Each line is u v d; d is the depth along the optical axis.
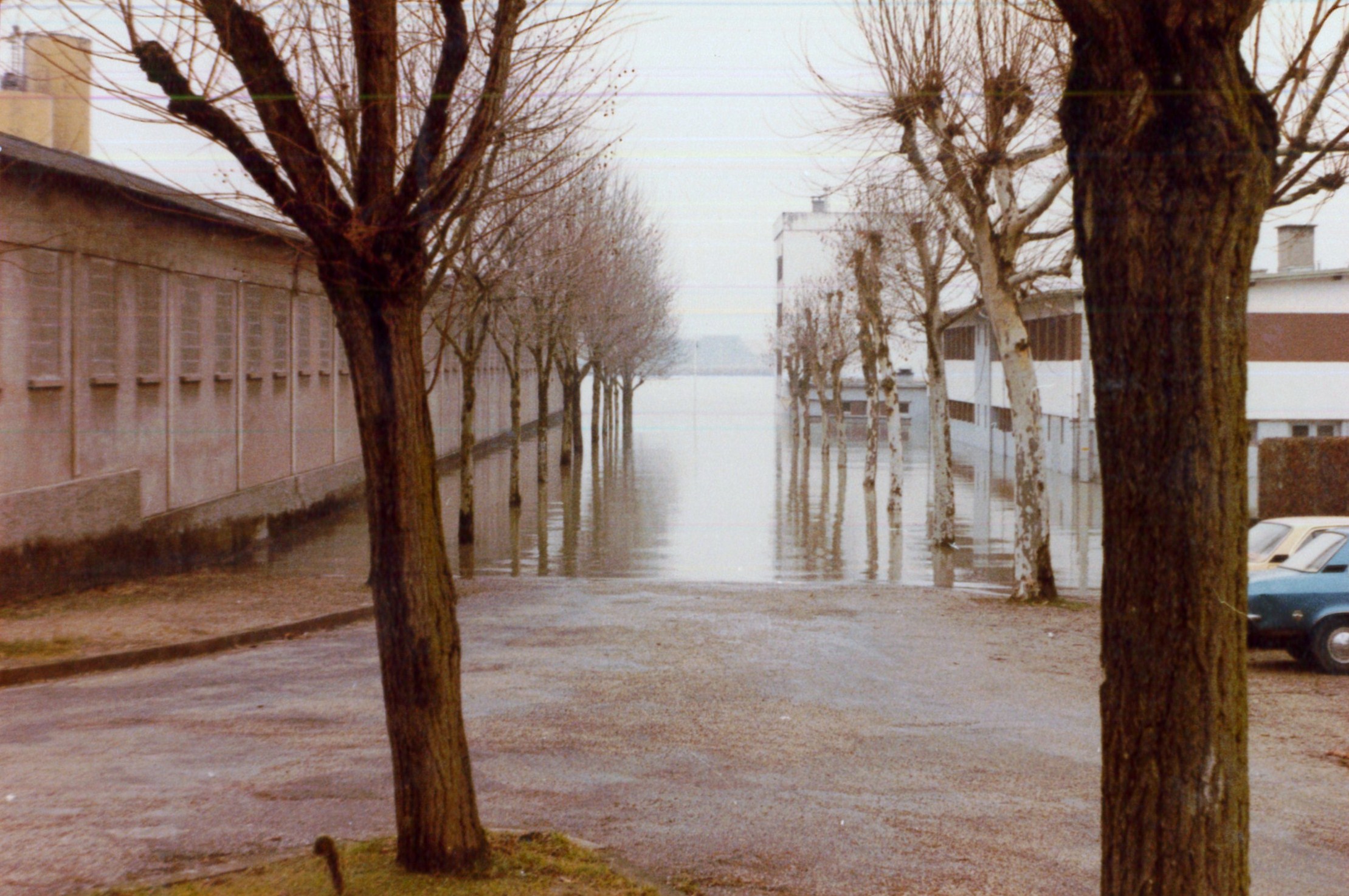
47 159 17.47
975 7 18.92
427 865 5.93
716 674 13.27
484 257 23.42
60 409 18.95
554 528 32.66
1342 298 37.66
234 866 6.20
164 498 23.38
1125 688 4.40
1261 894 6.80
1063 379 46.62
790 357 69.31
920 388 91.44
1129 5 4.16
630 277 52.09
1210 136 4.18
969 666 14.04
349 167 6.48
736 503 39.28
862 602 19.39
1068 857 7.19
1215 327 4.26
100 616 16.31
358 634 15.98
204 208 22.52
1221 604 4.30
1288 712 12.11
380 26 5.64
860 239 36.78
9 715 10.78
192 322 24.86
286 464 31.86
